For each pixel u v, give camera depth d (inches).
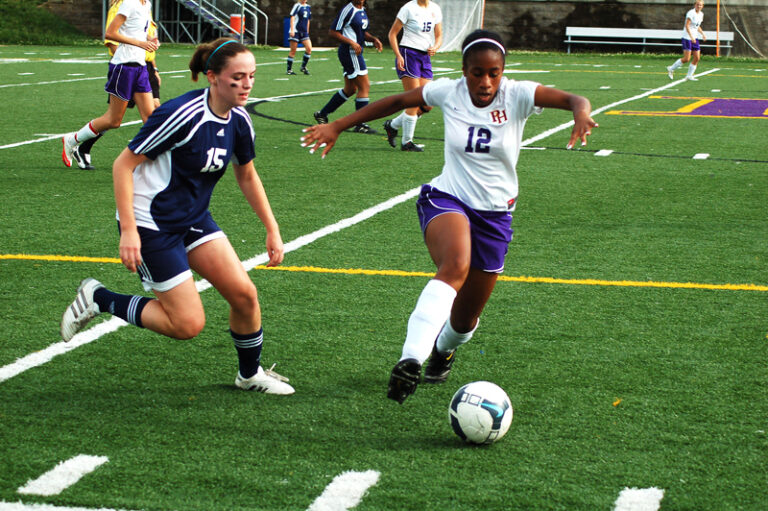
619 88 1818.4
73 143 874.1
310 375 402.3
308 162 944.3
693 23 2014.0
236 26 2861.7
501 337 450.9
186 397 376.8
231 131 351.6
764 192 812.0
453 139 362.0
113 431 343.0
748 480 309.7
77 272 553.6
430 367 398.3
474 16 2982.3
